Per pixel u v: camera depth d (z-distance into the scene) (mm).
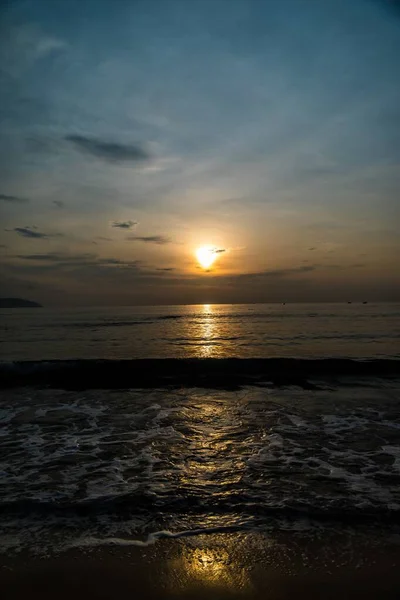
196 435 8000
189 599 3398
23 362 16203
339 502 5000
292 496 5184
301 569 3732
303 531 4352
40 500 5105
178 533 4344
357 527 4418
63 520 4625
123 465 6406
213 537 4266
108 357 20016
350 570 3699
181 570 3750
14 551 4027
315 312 81625
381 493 5262
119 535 4312
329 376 14461
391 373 14891
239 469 6184
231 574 3689
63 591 3484
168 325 47594
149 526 4492
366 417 9203
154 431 8305
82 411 10031
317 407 10203
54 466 6375
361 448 7129
